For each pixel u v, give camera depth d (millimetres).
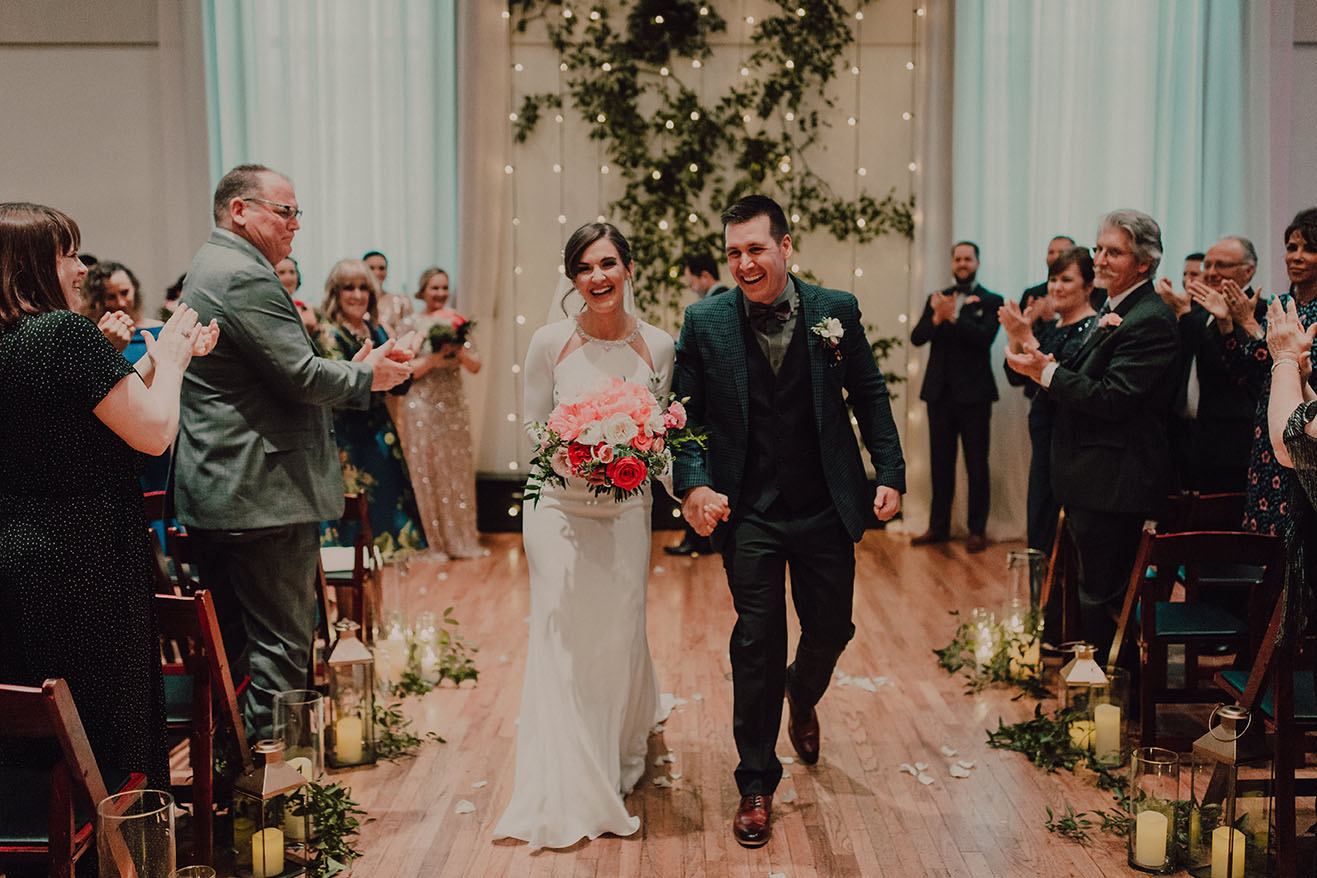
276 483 3045
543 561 3049
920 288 7129
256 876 2695
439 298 6680
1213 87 6867
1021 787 3299
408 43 7035
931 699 4055
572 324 3094
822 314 3004
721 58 7188
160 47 6977
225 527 2996
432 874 2799
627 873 2801
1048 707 3939
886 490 3049
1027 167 6965
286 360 2949
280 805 2736
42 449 2242
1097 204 7004
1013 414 6910
